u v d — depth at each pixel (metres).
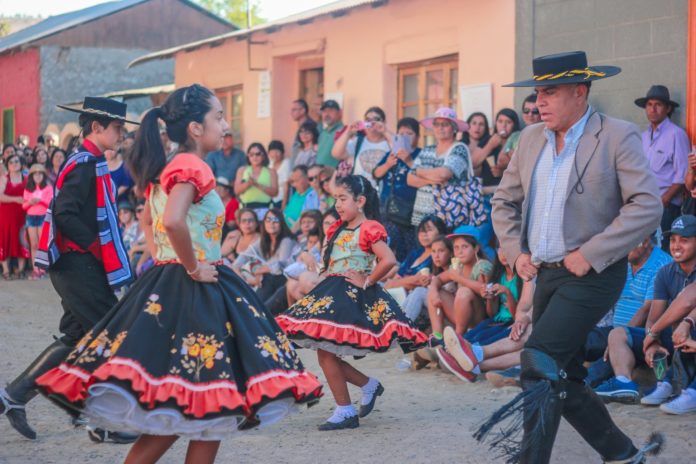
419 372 7.24
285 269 8.97
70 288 5.20
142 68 25.61
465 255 7.45
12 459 4.86
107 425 3.63
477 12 9.88
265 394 3.48
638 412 5.70
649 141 7.90
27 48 24.88
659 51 8.14
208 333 3.54
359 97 11.80
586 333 4.00
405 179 9.07
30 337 8.79
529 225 4.27
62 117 25.11
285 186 11.33
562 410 4.05
